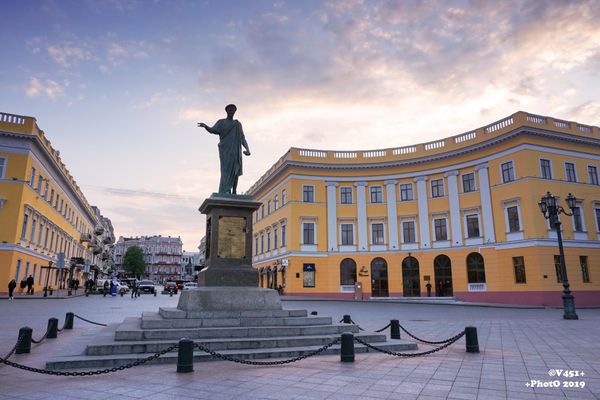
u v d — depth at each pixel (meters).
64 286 54.62
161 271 169.00
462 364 8.84
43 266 41.19
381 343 10.70
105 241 102.50
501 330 15.21
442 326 16.69
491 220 37.16
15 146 35.66
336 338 10.18
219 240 12.40
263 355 9.29
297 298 40.06
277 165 49.34
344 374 7.84
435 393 6.56
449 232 40.16
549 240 33.62
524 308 30.11
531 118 35.97
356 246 43.44
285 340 10.05
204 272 11.98
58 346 10.27
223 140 14.09
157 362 8.58
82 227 68.88
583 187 36.25
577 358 9.55
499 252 36.16
